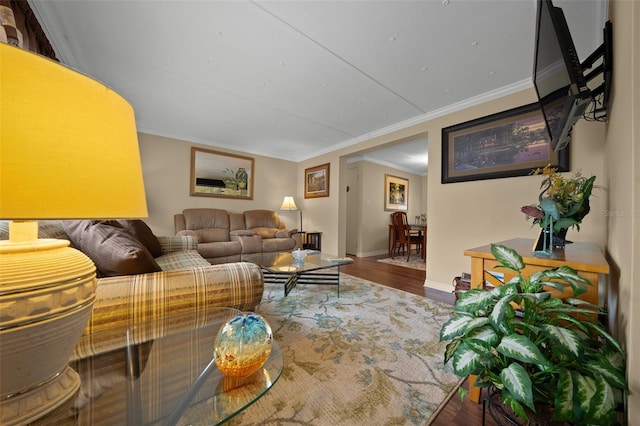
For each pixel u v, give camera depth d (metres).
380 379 1.29
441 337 0.85
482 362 0.82
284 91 2.69
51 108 0.44
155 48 2.00
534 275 0.88
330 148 4.88
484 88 2.55
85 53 2.05
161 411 0.67
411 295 2.68
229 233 4.21
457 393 1.20
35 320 0.49
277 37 1.87
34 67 0.43
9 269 0.47
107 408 0.67
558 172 2.17
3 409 0.50
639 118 0.62
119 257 1.04
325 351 1.55
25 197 0.40
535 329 0.72
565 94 1.14
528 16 1.64
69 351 0.59
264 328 0.78
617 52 0.99
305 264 2.62
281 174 5.46
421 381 1.28
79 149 0.47
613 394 0.61
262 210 4.88
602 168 1.95
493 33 1.81
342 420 1.03
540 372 0.75
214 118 3.47
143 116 3.43
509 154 2.49
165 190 4.10
